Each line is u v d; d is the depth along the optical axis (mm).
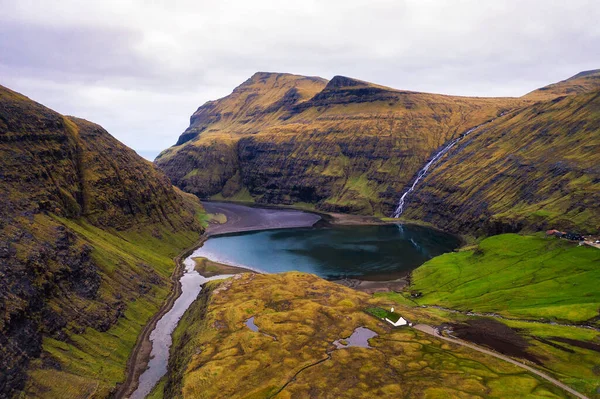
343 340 100312
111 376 104562
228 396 81062
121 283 148875
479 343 96812
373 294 161625
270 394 80062
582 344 93000
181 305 155750
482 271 161500
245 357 93875
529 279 140625
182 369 94938
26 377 90375
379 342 98812
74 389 94250
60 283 122062
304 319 111250
